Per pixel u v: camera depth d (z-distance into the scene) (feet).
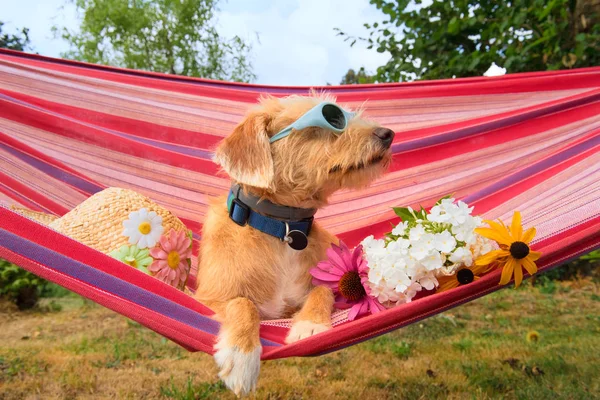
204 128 4.24
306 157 2.82
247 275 2.79
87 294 2.22
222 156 2.87
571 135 3.95
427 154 4.15
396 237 2.56
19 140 3.84
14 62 3.95
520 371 4.52
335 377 4.64
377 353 5.24
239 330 2.39
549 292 7.88
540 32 7.38
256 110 3.09
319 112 2.80
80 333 6.42
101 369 4.93
